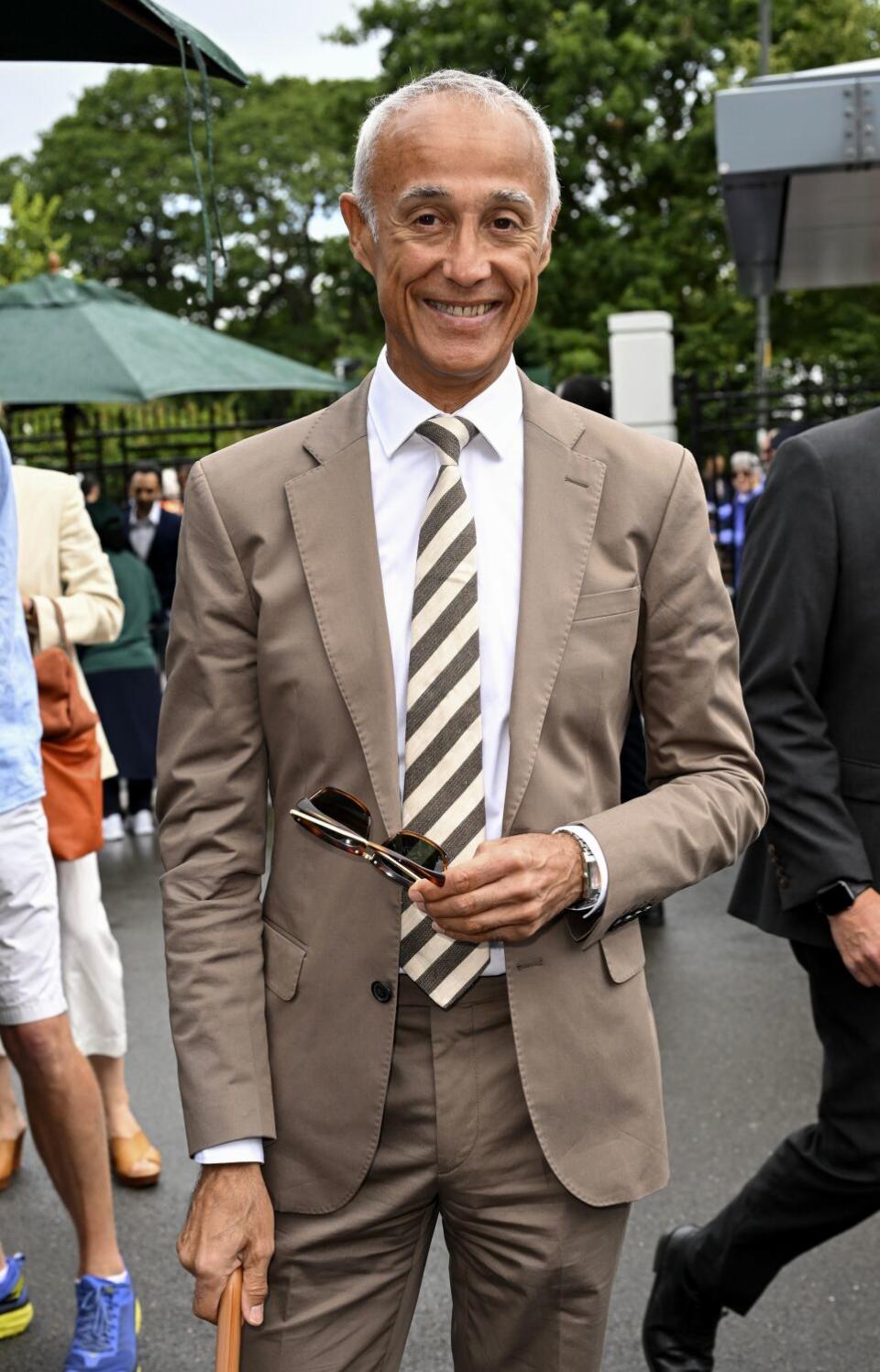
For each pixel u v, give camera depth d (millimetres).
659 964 5723
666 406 12523
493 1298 1987
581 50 26406
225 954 1917
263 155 46281
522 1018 1877
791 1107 4379
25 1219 3881
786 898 2598
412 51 27969
